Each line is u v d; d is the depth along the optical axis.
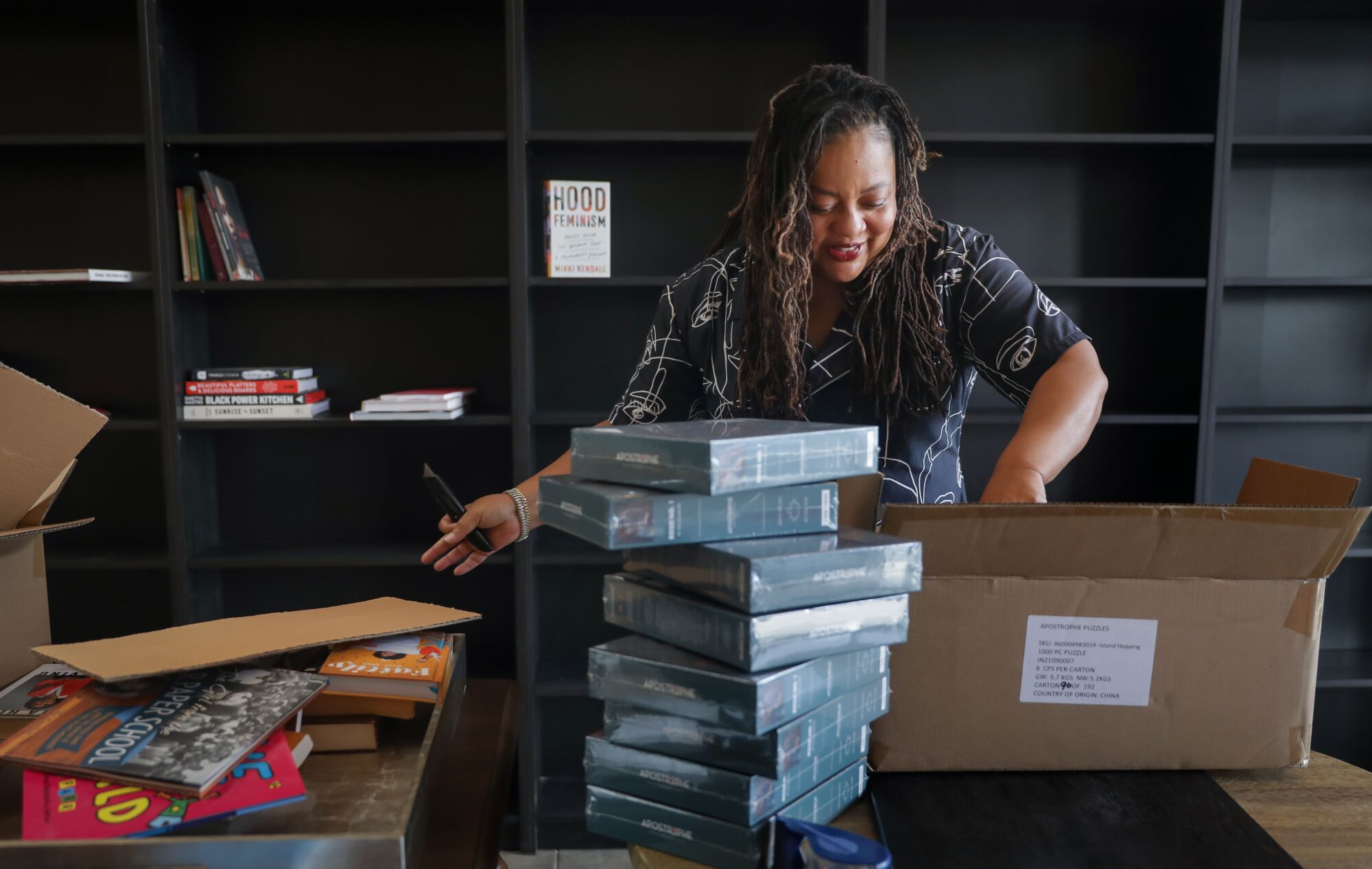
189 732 0.71
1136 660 0.78
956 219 2.58
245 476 2.63
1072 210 2.57
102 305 2.54
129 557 2.41
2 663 0.92
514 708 1.12
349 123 2.52
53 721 0.72
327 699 0.82
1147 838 0.70
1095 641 0.78
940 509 0.73
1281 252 2.59
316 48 2.50
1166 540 0.74
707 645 0.65
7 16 2.47
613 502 0.60
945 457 1.29
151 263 2.40
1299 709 0.79
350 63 2.51
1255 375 2.64
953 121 2.56
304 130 2.52
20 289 2.33
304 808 0.70
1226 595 0.77
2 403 0.88
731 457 0.61
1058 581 0.77
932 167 2.56
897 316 1.21
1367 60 2.55
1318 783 0.80
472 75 2.52
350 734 0.81
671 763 0.67
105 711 0.73
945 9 2.45
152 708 0.74
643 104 2.53
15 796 0.72
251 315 2.56
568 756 2.64
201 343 2.51
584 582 2.64
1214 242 2.31
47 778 0.66
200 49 2.49
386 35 2.51
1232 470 2.68
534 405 2.60
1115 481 2.65
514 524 1.16
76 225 2.51
